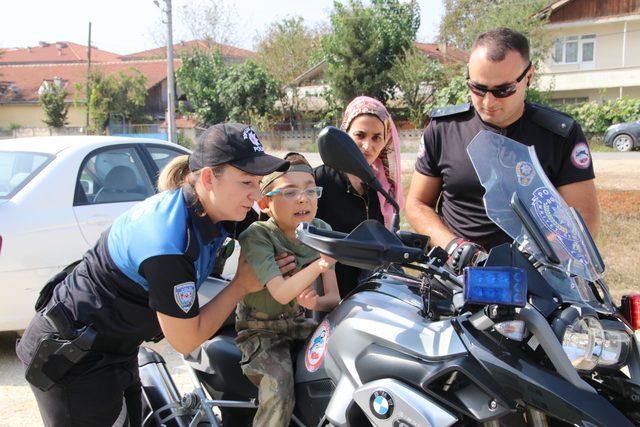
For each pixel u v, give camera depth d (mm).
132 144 5160
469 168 2996
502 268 1674
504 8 29531
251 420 2576
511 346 1773
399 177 3285
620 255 6484
